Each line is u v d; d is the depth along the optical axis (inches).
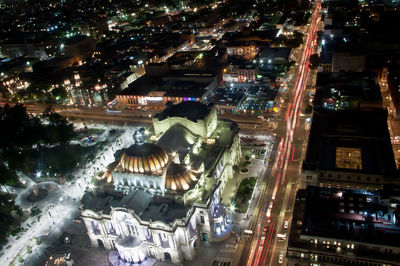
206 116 6417.3
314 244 4146.2
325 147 6254.9
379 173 5393.7
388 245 3821.4
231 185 6471.5
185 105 6820.9
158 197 5221.5
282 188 6161.4
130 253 5049.2
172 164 5388.8
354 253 3956.7
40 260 5383.9
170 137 6181.1
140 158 5187.0
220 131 6879.9
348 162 5782.5
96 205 5339.6
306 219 4301.2
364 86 7687.0
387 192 4426.7
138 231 5073.8
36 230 6013.8
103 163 7736.2
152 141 6638.8
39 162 7716.5
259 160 7052.2
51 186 7180.1
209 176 5674.2
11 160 7322.8
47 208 6535.4
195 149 6318.9
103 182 5689.0
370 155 5915.4
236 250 5142.7
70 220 6171.3
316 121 7057.1
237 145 6958.7
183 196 5054.1
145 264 5098.4
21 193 7057.1
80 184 7111.2
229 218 5649.6
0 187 7253.9
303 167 5723.4
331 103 7401.6
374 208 4338.1
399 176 5324.8
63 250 5506.9
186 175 5305.1
